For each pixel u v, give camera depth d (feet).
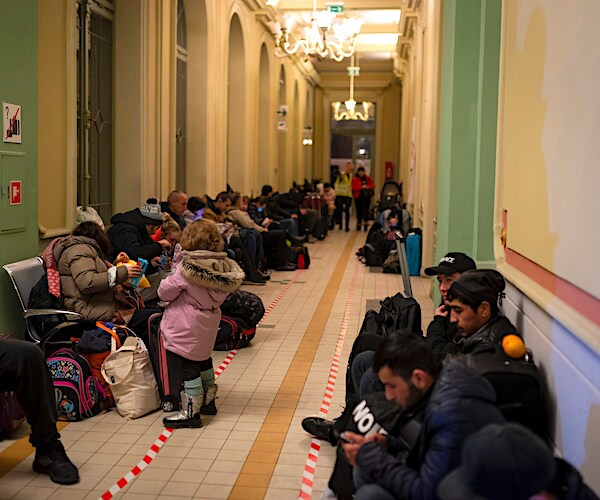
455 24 22.56
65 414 15.25
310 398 17.15
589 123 8.96
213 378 15.92
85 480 12.51
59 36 21.35
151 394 15.75
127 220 22.54
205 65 38.65
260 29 53.01
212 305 15.26
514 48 14.30
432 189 35.35
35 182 18.39
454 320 11.50
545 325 10.74
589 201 8.88
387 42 71.67
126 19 28.91
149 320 16.15
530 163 12.46
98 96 27.96
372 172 93.15
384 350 8.46
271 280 36.17
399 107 89.30
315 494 12.09
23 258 17.83
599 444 8.08
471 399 7.51
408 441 8.43
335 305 29.43
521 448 5.77
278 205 51.60
